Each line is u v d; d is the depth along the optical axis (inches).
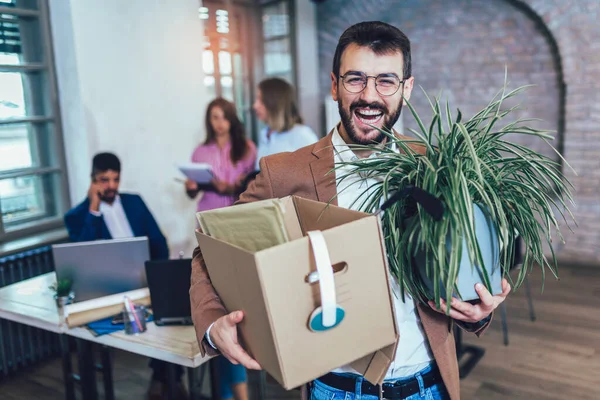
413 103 213.6
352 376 49.5
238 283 37.0
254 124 211.0
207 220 42.1
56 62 147.6
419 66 210.8
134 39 156.3
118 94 153.7
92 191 128.4
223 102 164.9
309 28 221.0
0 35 138.4
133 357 140.9
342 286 36.6
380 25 46.4
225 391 106.5
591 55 177.6
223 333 39.8
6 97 141.3
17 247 135.2
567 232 189.8
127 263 93.0
